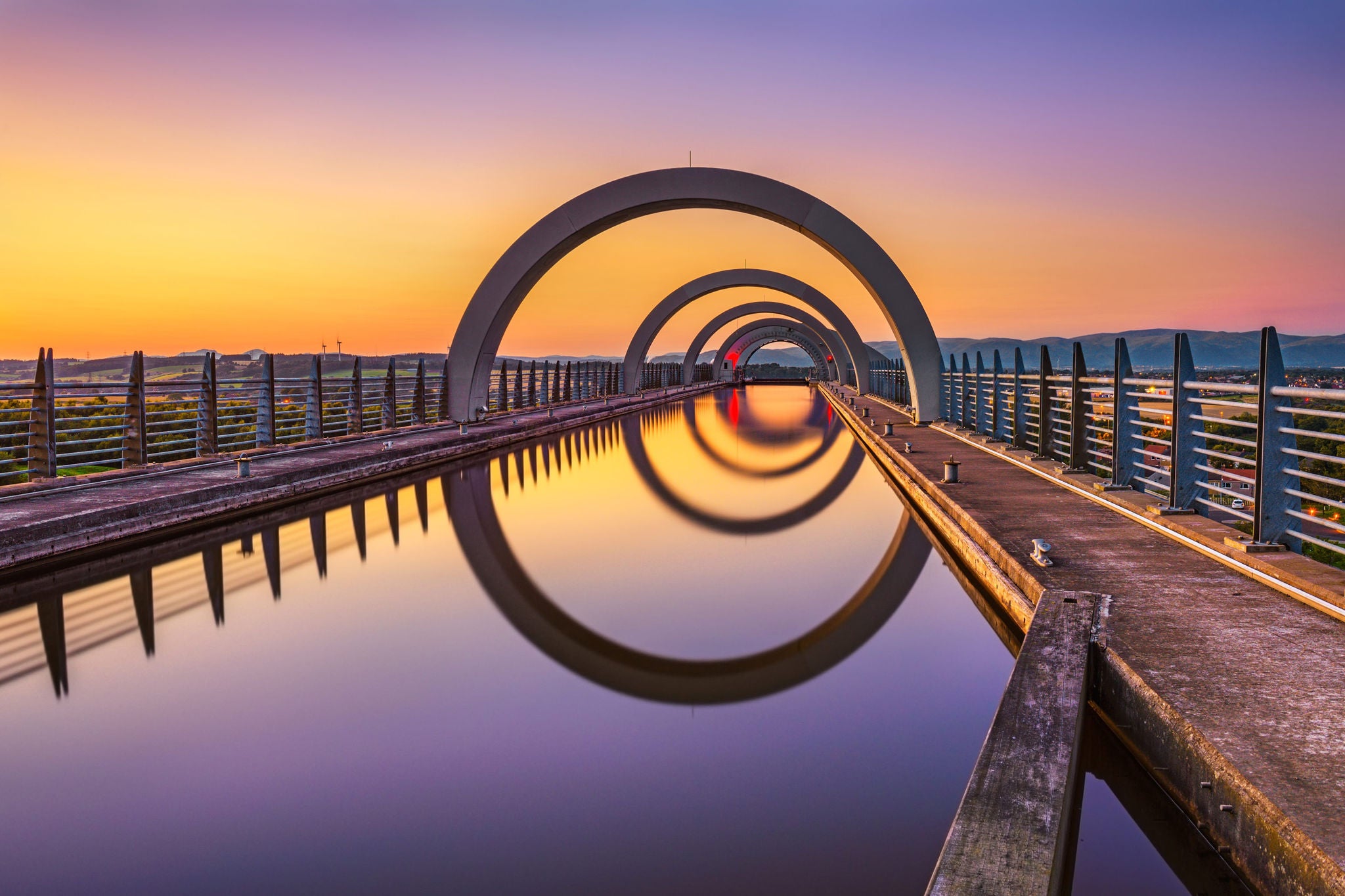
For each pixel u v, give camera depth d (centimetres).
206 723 378
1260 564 462
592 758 341
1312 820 222
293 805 303
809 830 285
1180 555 527
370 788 317
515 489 1106
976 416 1430
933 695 409
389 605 574
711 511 955
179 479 891
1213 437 578
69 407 863
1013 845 206
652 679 434
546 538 801
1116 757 344
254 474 930
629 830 285
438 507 966
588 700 405
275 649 481
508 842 277
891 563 694
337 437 1350
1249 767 252
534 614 552
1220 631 376
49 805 305
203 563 690
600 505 983
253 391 1198
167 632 512
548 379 2527
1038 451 1027
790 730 370
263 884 254
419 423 1725
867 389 3450
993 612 551
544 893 248
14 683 429
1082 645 356
